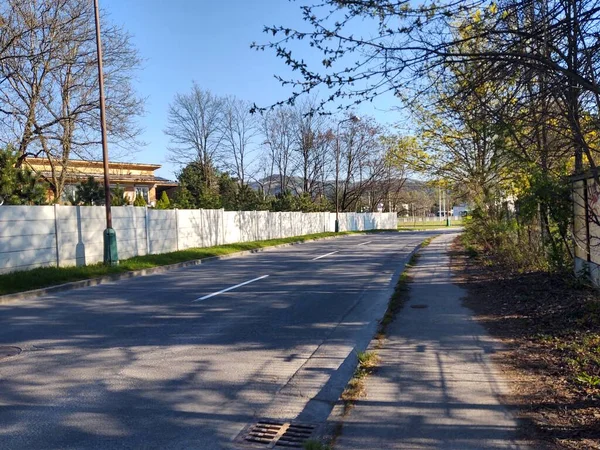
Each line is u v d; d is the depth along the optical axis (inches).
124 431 182.9
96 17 692.1
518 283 445.7
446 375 224.1
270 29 184.5
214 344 304.7
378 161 2391.7
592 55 171.8
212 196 1411.2
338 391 225.5
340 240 1587.1
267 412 201.9
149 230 865.5
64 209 663.1
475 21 200.8
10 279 525.7
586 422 167.8
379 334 302.7
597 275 344.5
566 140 286.7
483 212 690.8
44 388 228.1
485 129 211.2
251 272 697.6
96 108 932.6
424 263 723.4
